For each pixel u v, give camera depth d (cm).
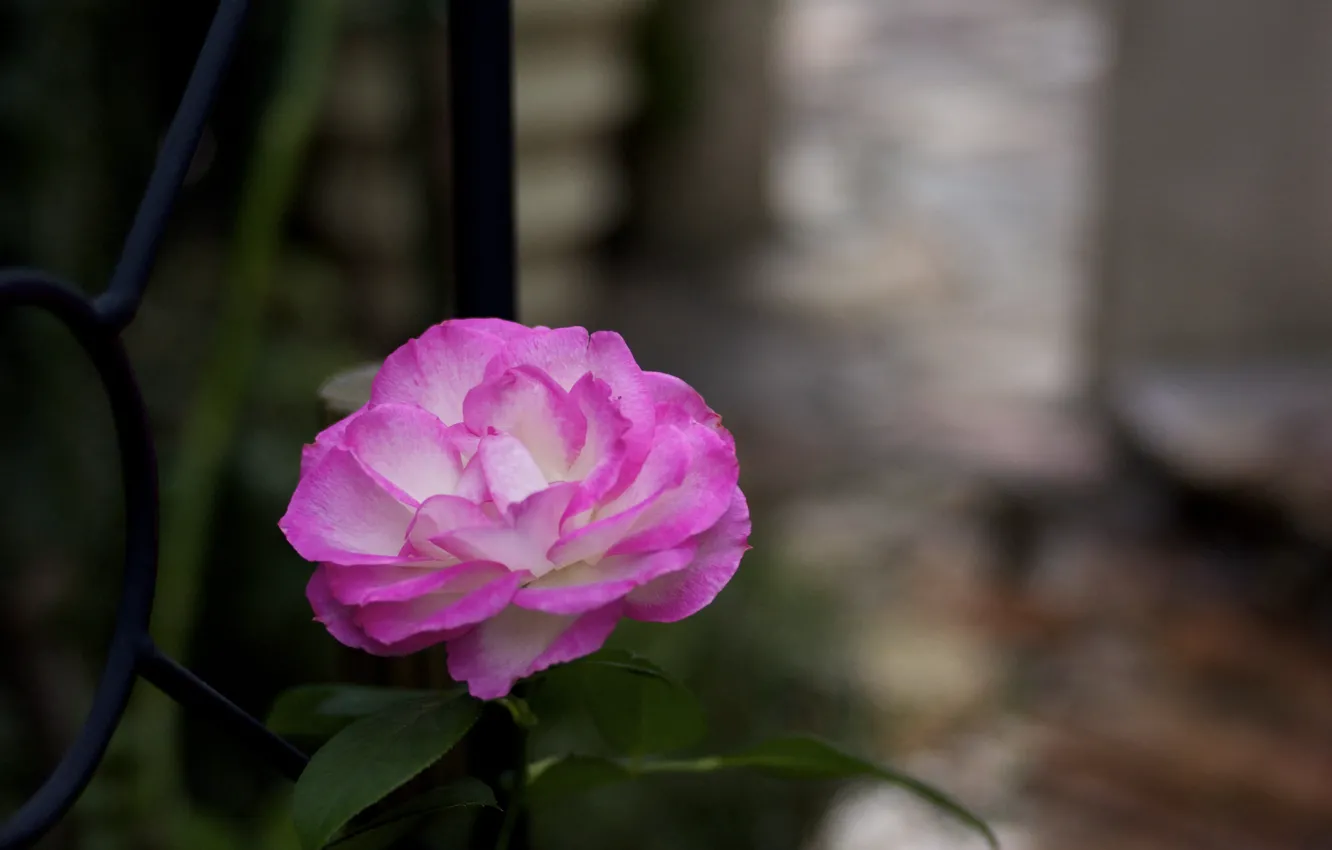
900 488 339
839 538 313
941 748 246
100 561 184
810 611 202
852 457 357
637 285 468
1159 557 315
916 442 364
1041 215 510
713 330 436
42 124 180
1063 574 306
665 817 175
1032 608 292
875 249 491
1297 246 347
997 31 725
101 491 183
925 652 269
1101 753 250
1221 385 347
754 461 354
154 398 192
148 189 65
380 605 63
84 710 175
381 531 64
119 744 140
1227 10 337
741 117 486
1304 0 329
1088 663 275
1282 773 246
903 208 520
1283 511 304
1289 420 329
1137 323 365
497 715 69
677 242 488
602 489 63
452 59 73
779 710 188
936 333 430
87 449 182
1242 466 313
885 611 281
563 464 65
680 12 466
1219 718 261
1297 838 231
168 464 178
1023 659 273
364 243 296
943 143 576
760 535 231
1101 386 378
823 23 741
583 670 69
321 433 66
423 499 65
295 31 125
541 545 63
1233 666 277
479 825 70
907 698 251
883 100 625
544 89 309
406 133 241
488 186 73
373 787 63
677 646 178
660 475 64
